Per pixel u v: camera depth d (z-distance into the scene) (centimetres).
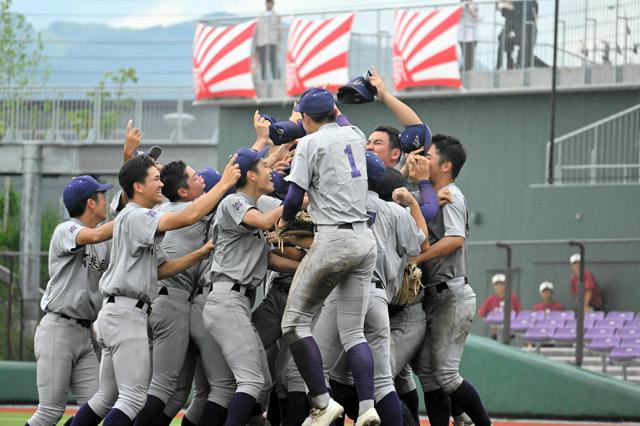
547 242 3459
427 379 2089
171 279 1983
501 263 4375
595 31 4916
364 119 5069
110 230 1942
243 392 1883
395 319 2036
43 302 2039
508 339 3469
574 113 4938
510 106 4988
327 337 1859
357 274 1778
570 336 3791
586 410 3222
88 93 5962
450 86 5006
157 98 6006
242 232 1902
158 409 1977
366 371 1772
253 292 1938
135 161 1902
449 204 2031
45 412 2014
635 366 3753
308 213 1877
